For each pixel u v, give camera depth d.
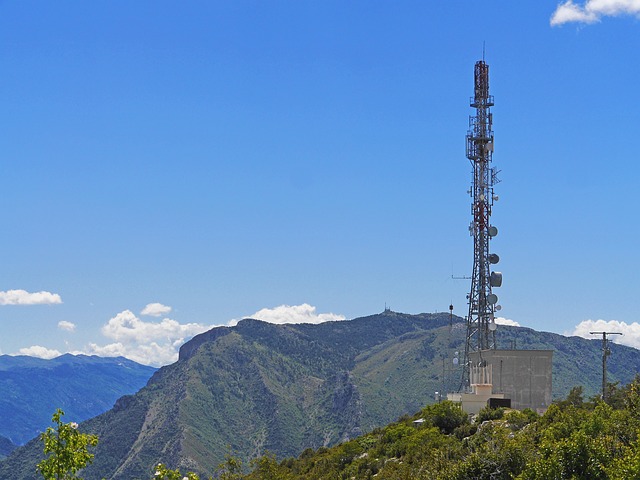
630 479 59.56
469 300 140.62
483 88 142.75
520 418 98.69
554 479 67.06
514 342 141.38
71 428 51.97
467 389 133.25
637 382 95.06
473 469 75.81
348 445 120.38
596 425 79.12
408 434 111.56
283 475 118.81
